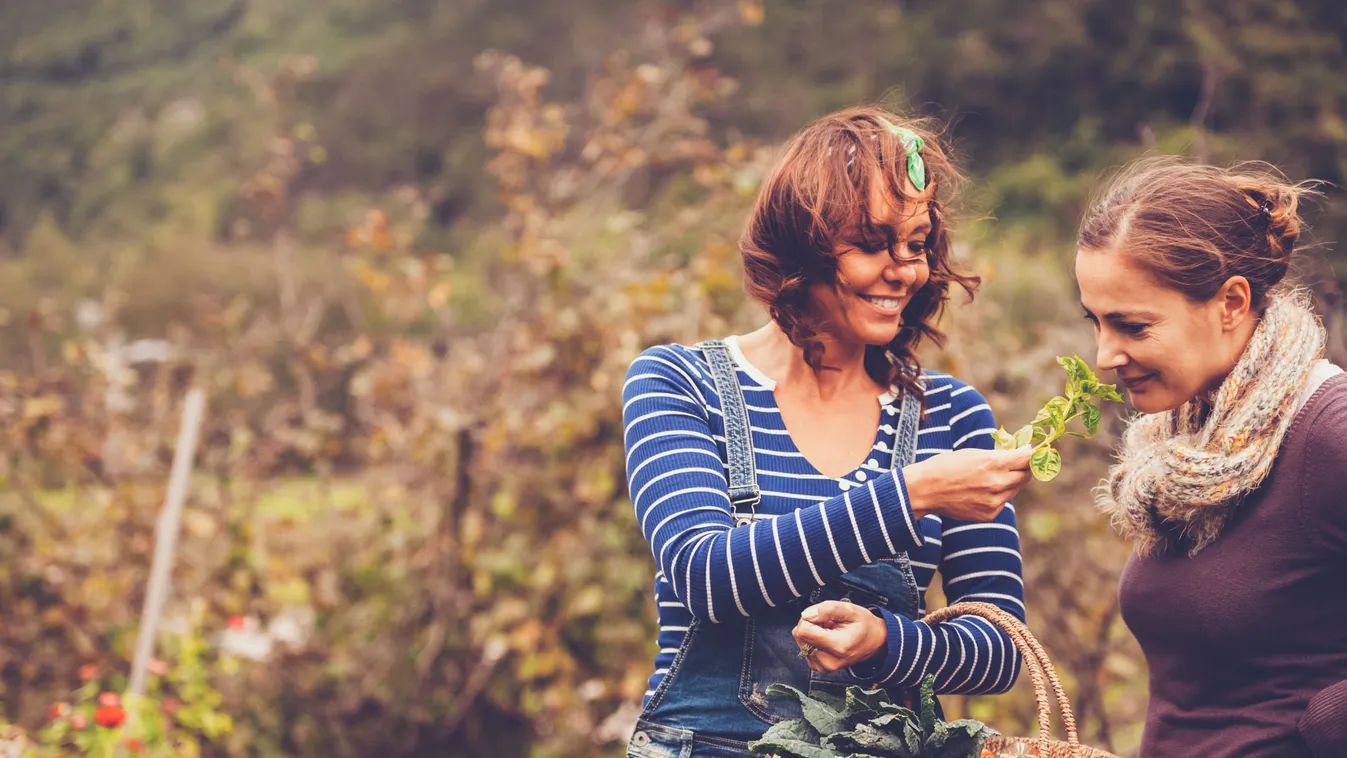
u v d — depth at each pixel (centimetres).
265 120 2311
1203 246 141
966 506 140
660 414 155
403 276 530
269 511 453
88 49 2855
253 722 415
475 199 2119
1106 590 358
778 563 139
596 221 497
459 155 2148
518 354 429
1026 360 378
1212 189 145
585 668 411
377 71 2294
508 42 2178
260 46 2620
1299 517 138
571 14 2098
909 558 155
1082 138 1426
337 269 800
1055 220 1319
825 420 159
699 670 151
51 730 332
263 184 609
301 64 654
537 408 422
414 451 436
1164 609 149
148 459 450
